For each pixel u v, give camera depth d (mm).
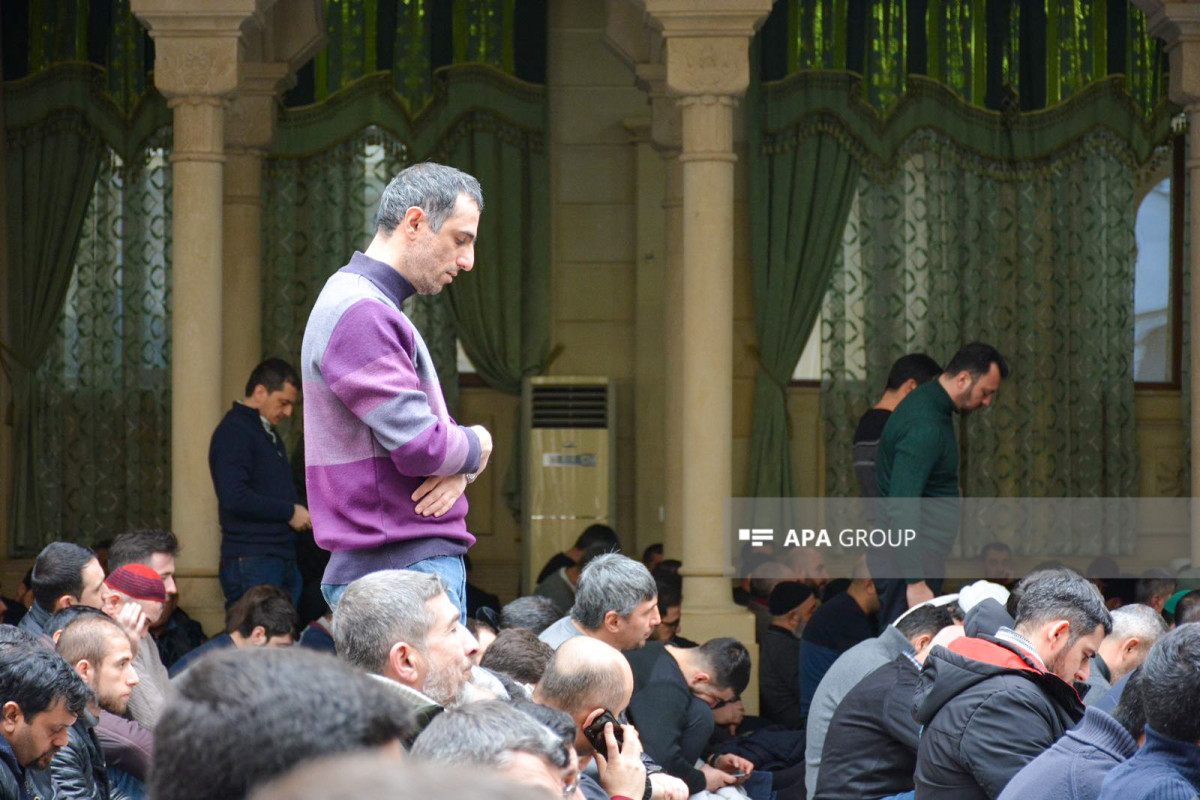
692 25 8000
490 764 2197
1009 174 11758
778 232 11570
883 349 11594
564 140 11891
